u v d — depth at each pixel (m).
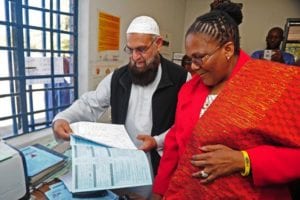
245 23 2.91
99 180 0.66
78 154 0.74
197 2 3.07
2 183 0.67
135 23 1.04
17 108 1.29
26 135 1.34
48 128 1.47
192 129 0.70
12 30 1.21
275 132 0.52
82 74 1.64
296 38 2.39
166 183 0.88
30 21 1.29
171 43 2.81
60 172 0.90
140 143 1.05
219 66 0.65
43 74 1.41
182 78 1.14
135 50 1.04
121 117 1.15
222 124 0.58
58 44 1.48
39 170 0.84
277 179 0.52
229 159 0.55
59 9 1.45
